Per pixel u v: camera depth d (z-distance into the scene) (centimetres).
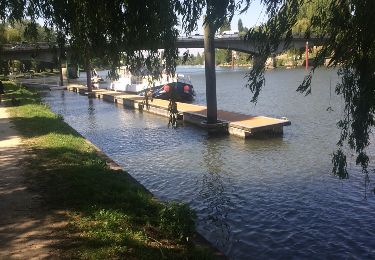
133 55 594
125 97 3700
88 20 591
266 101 3400
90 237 666
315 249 836
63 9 609
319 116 2470
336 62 488
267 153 1638
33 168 1097
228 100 3641
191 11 507
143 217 792
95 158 1234
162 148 1838
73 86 5488
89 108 3494
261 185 1253
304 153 1608
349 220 968
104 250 618
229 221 987
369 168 1282
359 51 467
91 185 934
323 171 1354
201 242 752
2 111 2388
